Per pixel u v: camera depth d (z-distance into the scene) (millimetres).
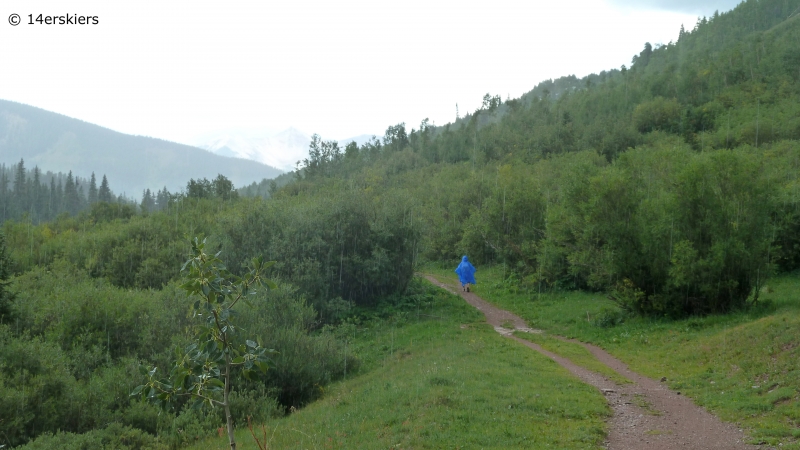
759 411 11227
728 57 88062
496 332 22797
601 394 13203
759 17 133750
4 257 19562
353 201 29234
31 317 19891
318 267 26719
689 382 14211
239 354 5367
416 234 29703
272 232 28141
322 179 75875
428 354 18859
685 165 21234
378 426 10914
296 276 25844
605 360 18000
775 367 13375
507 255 34188
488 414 10898
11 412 12836
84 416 13922
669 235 20938
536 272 30547
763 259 19891
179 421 13930
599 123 78000
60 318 19625
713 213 20109
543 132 78938
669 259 20891
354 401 13719
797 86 69938
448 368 15117
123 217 62500
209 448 12094
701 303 20594
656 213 21594
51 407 13562
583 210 23438
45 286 27641
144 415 14141
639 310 21984
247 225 28859
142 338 19094
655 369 16125
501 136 84875
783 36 95688
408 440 9625
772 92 70375
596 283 25875
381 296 28766
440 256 45969
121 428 13344
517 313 26891
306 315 21781
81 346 17969
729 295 20062
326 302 26297
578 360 17594
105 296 21031
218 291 5062
